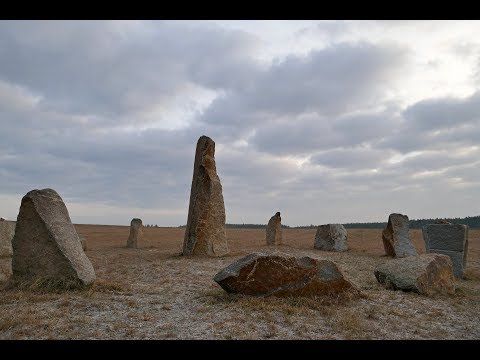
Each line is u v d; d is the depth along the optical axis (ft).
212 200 69.31
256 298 30.96
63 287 33.63
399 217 76.07
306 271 32.42
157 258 66.13
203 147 71.87
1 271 48.42
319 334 24.54
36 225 35.29
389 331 26.30
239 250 79.30
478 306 35.78
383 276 41.86
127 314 27.27
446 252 58.03
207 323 25.71
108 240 132.36
